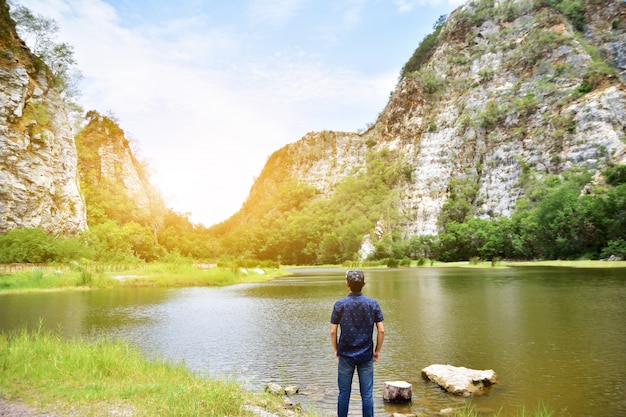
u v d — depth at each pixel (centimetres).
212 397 654
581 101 10550
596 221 7400
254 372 1015
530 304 2192
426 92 15712
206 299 2630
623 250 6769
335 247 12838
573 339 1343
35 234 5291
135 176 13262
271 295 2906
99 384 734
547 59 12625
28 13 7462
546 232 8231
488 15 15950
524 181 10662
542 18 13750
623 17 12650
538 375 965
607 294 2536
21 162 5891
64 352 952
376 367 1059
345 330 591
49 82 7125
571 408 757
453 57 15938
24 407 606
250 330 1580
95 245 6800
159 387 725
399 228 12331
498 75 13762
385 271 6681
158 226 14188
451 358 1138
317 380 953
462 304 2270
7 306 2303
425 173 13200
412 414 741
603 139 9600
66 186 6819
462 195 11912
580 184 8725
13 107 5894
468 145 12706
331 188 17638
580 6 13788
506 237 9244
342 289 3378
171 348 1277
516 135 11631
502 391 861
